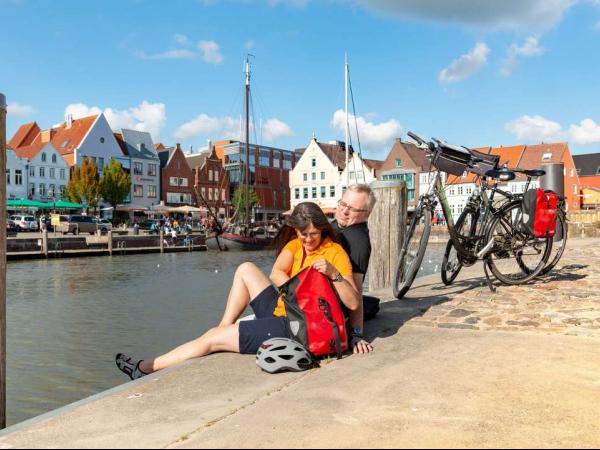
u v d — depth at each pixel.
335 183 80.12
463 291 5.96
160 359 3.65
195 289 20.23
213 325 13.10
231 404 2.65
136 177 78.56
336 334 3.38
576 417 2.41
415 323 4.50
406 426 2.32
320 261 3.46
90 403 2.70
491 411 2.49
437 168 5.70
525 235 5.95
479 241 5.78
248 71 52.91
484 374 3.07
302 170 83.31
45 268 28.78
